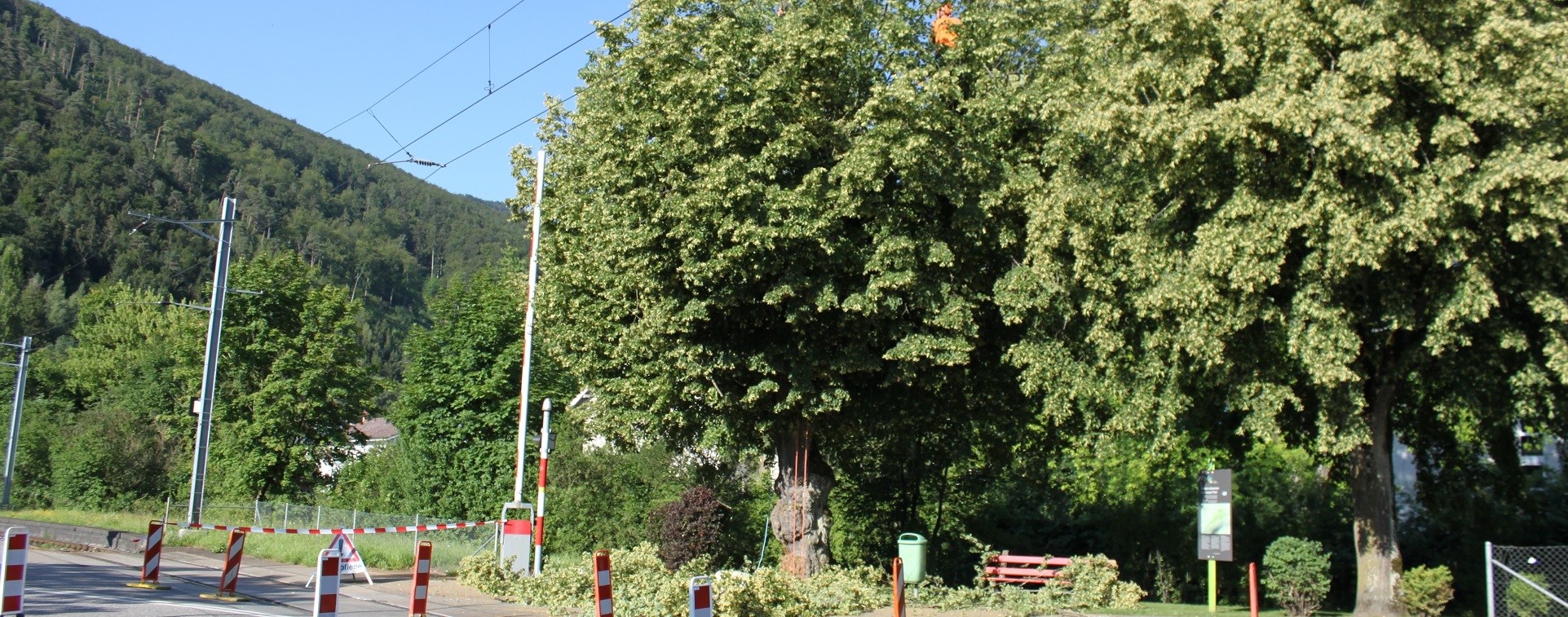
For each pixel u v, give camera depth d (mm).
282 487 43312
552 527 29438
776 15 19797
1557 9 14055
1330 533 22938
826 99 18953
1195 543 24344
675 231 17281
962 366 20078
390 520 26109
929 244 18141
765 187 17328
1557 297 13508
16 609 11203
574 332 22656
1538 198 12625
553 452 30312
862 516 27484
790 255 17875
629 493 29984
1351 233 13016
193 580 17641
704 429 22125
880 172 17500
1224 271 14242
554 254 23328
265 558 23016
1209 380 15945
